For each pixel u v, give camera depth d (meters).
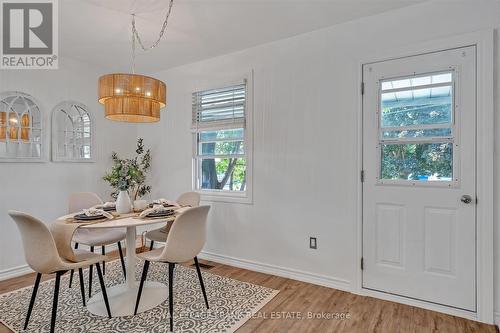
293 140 2.94
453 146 2.21
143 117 2.56
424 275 2.32
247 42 3.08
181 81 3.83
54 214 3.36
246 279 2.91
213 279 2.89
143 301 2.38
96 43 3.07
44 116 3.27
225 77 3.41
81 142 3.63
